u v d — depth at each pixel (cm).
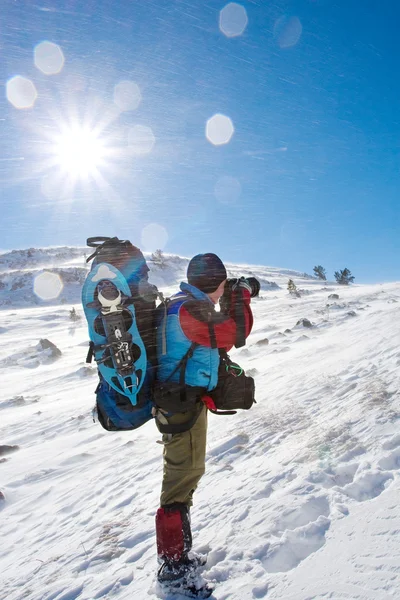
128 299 216
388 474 257
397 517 203
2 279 10681
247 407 230
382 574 168
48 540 331
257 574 199
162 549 208
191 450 224
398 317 1167
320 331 1407
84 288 218
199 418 229
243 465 362
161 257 10362
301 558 204
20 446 715
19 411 1035
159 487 376
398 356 623
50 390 1292
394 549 180
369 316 1470
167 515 212
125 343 209
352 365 666
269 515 247
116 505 363
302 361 871
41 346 2156
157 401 218
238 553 220
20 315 4497
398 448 288
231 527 248
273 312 2488
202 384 219
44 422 861
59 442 686
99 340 215
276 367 873
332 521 223
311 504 246
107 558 264
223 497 297
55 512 394
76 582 243
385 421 354
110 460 523
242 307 225
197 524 267
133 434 630
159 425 225
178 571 204
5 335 3294
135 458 502
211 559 223
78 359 1895
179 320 217
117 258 226
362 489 251
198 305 217
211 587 199
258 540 226
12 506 448
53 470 536
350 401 460
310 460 318
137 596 209
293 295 3775
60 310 4975
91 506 382
